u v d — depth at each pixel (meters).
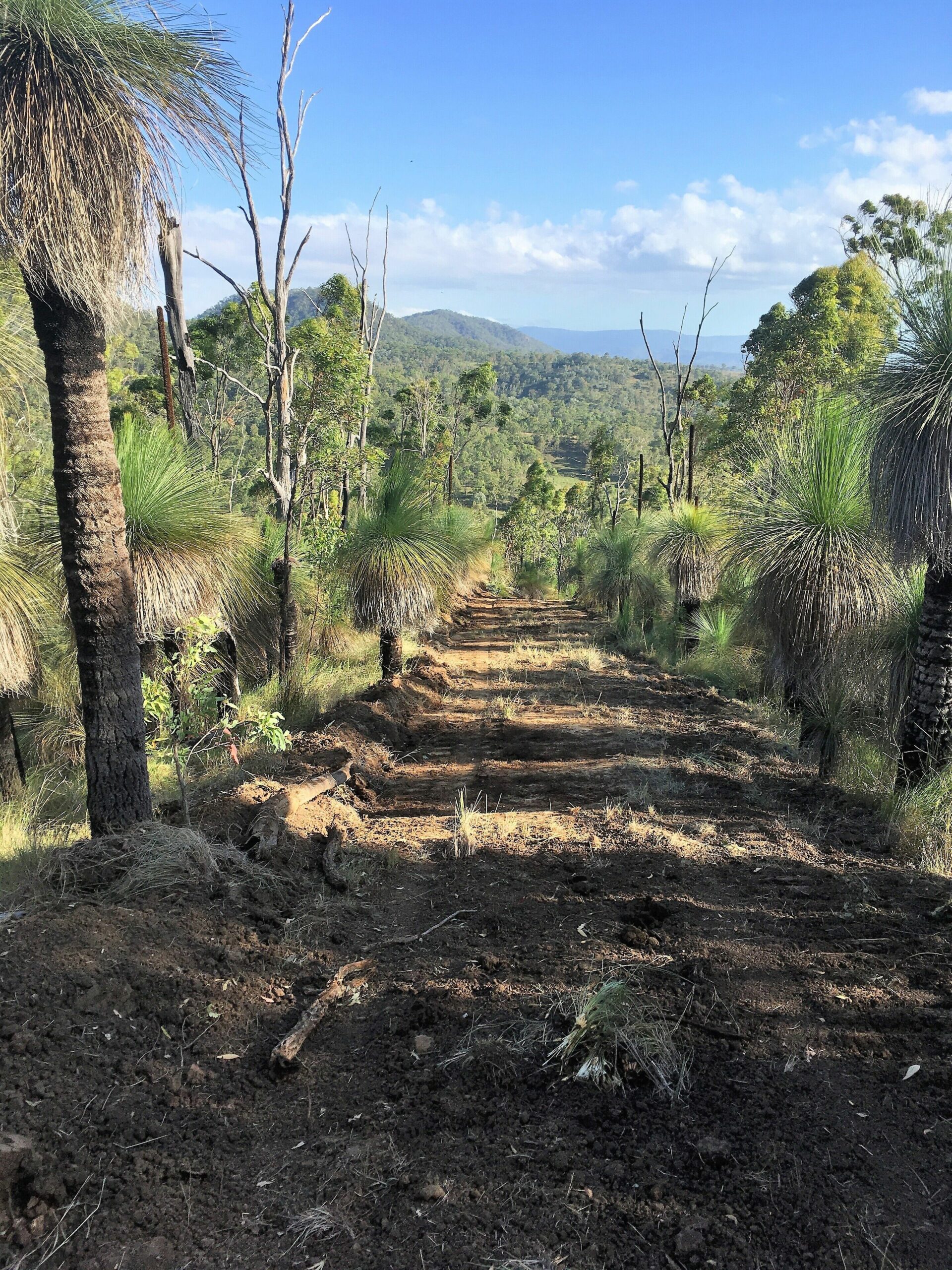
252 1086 2.86
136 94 3.88
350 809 6.05
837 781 6.42
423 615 10.57
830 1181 2.34
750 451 9.26
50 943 3.28
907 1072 2.83
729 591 14.08
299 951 3.79
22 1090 2.56
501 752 8.18
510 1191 2.35
